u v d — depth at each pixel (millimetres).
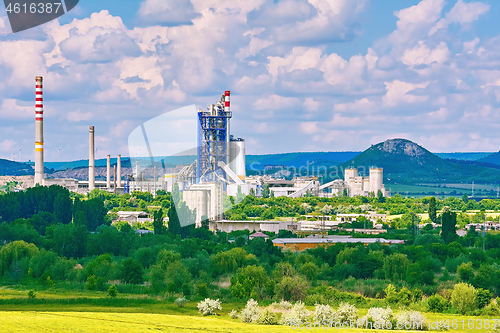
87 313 121062
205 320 122125
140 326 107125
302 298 161625
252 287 167250
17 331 93375
